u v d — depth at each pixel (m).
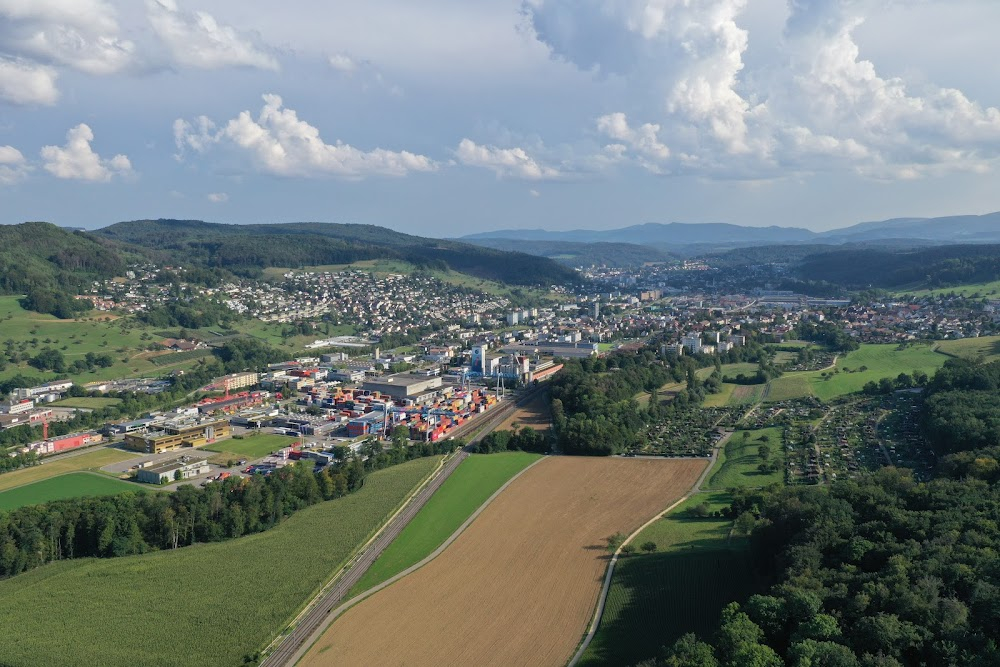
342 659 161.62
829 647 119.62
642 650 158.62
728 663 127.56
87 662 162.38
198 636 172.38
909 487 198.38
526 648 164.00
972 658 113.88
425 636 170.38
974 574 135.00
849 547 157.12
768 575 181.50
